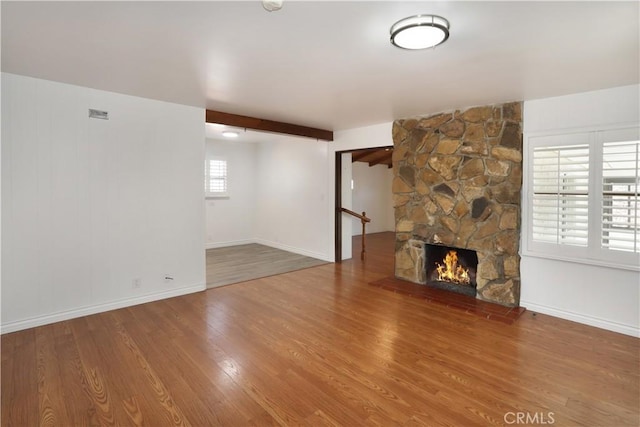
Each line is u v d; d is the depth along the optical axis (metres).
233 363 2.63
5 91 3.06
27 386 2.31
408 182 4.76
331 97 3.65
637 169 3.03
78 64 2.78
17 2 1.79
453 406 2.13
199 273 4.43
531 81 3.04
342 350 2.84
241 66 2.76
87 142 3.52
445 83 3.13
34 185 3.24
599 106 3.24
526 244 3.75
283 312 3.69
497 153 3.84
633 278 3.12
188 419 2.00
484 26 2.03
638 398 2.21
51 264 3.36
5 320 3.14
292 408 2.11
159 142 4.00
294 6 1.82
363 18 1.95
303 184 6.75
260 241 8.09
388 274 5.29
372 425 1.96
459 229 4.21
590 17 1.90
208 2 1.80
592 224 3.30
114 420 1.99
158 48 2.41
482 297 4.06
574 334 3.16
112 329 3.23
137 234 3.90
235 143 7.82
